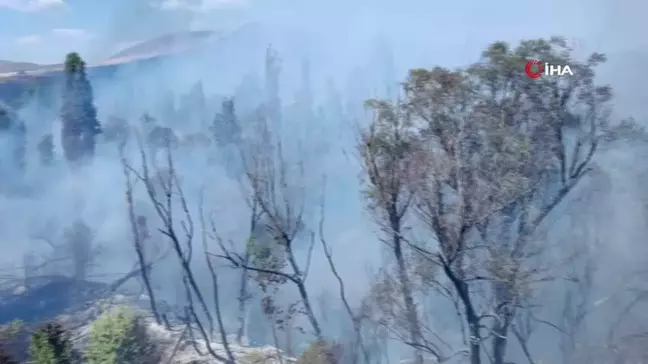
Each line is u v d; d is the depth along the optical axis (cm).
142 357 1878
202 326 2183
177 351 1977
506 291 1594
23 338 2006
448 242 1530
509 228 1661
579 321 1928
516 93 1694
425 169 1563
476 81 1686
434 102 1608
